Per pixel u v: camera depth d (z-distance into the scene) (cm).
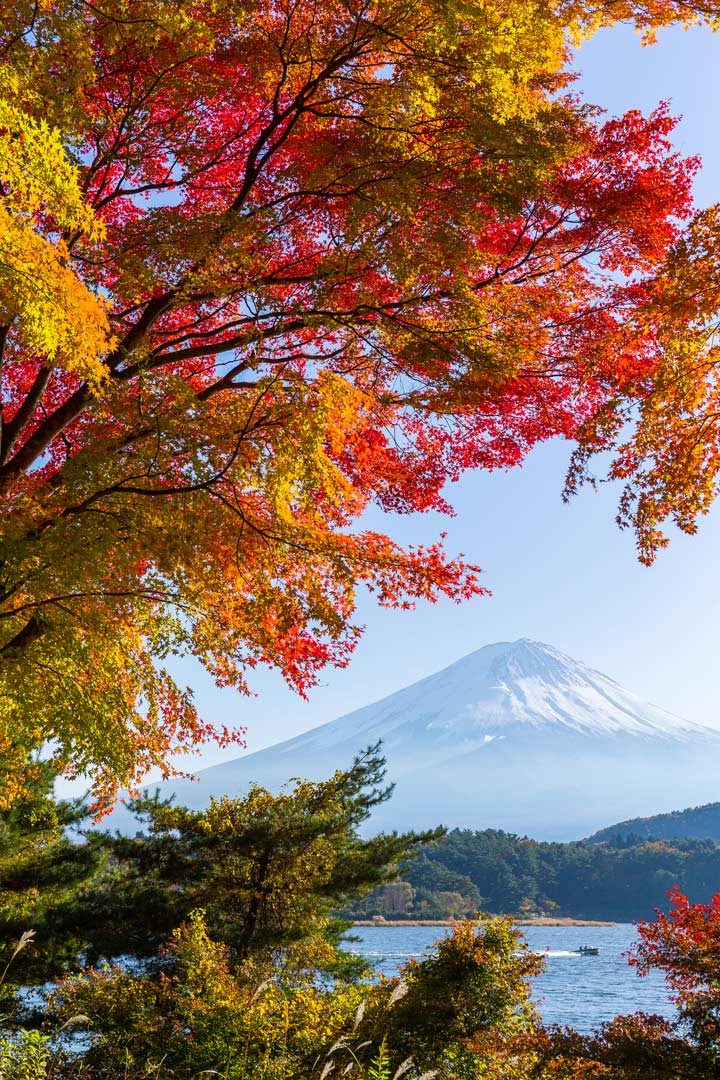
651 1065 660
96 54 739
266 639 776
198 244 695
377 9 694
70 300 528
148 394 697
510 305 774
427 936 11138
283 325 798
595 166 768
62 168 519
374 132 715
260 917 1684
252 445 718
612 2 738
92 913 1627
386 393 821
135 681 804
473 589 729
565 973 7181
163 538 686
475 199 699
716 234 660
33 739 858
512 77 739
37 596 688
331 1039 873
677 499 739
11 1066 566
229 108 812
